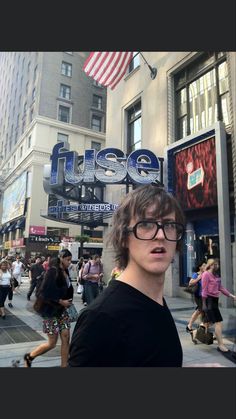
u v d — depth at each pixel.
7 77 54.38
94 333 1.16
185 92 13.72
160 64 14.80
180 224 1.37
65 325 3.97
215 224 11.70
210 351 5.35
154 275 1.33
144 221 1.30
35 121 34.09
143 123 15.46
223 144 10.91
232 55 10.85
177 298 12.03
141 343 1.18
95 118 38.56
